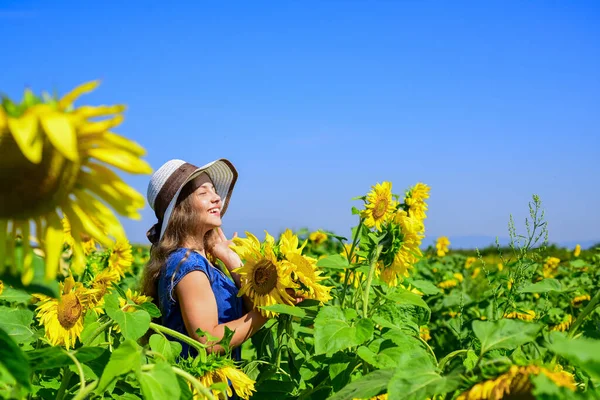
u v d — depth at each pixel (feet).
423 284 13.65
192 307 11.07
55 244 4.39
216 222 12.18
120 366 5.58
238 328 10.80
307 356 11.96
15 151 4.10
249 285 10.71
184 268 11.25
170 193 11.87
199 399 7.93
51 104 3.84
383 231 11.13
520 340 5.82
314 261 10.78
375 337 9.52
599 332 7.13
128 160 4.10
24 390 4.88
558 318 15.74
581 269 22.99
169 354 8.12
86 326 9.50
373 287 11.76
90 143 4.07
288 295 10.54
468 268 32.81
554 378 4.77
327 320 9.02
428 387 5.49
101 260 16.05
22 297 9.71
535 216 11.23
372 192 12.41
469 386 5.29
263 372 10.85
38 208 4.36
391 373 6.35
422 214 13.02
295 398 10.55
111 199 4.34
